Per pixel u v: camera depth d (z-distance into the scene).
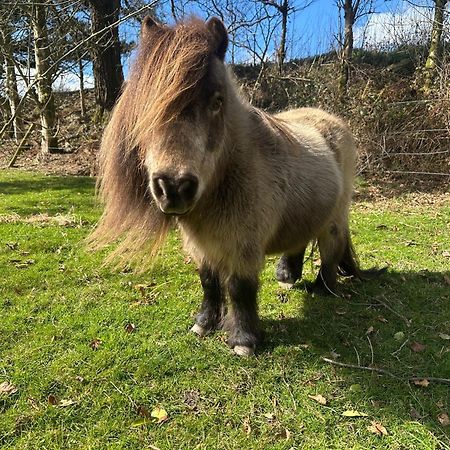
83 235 2.54
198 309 1.71
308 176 1.52
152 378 1.31
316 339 1.52
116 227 1.25
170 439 1.10
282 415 1.18
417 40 6.96
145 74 1.02
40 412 1.16
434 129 4.30
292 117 1.76
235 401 1.23
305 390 1.28
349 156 1.86
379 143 4.48
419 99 4.85
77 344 1.46
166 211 1.00
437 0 5.22
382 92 4.81
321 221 1.63
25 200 3.40
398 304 1.79
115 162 1.19
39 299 1.77
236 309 1.44
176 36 1.04
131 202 1.23
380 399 1.24
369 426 1.14
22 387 1.25
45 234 2.53
